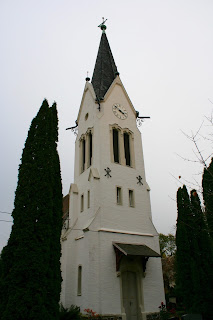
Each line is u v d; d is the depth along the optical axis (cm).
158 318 2394
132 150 3166
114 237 2500
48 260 1673
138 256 2498
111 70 3834
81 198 2894
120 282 2330
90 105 3350
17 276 1561
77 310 2086
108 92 3306
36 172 1884
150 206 2964
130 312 2319
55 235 1797
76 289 2403
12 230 1716
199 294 2083
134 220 2747
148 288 2470
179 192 2516
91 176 2723
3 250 1659
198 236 2317
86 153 3103
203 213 2162
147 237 2733
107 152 2914
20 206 1762
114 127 3131
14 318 1455
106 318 2120
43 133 2050
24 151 1995
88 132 3177
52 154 1992
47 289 1603
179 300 3594
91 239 2375
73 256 2611
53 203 1866
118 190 2830
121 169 2927
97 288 2216
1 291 1546
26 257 1609
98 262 2317
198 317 1967
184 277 2208
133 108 3484
